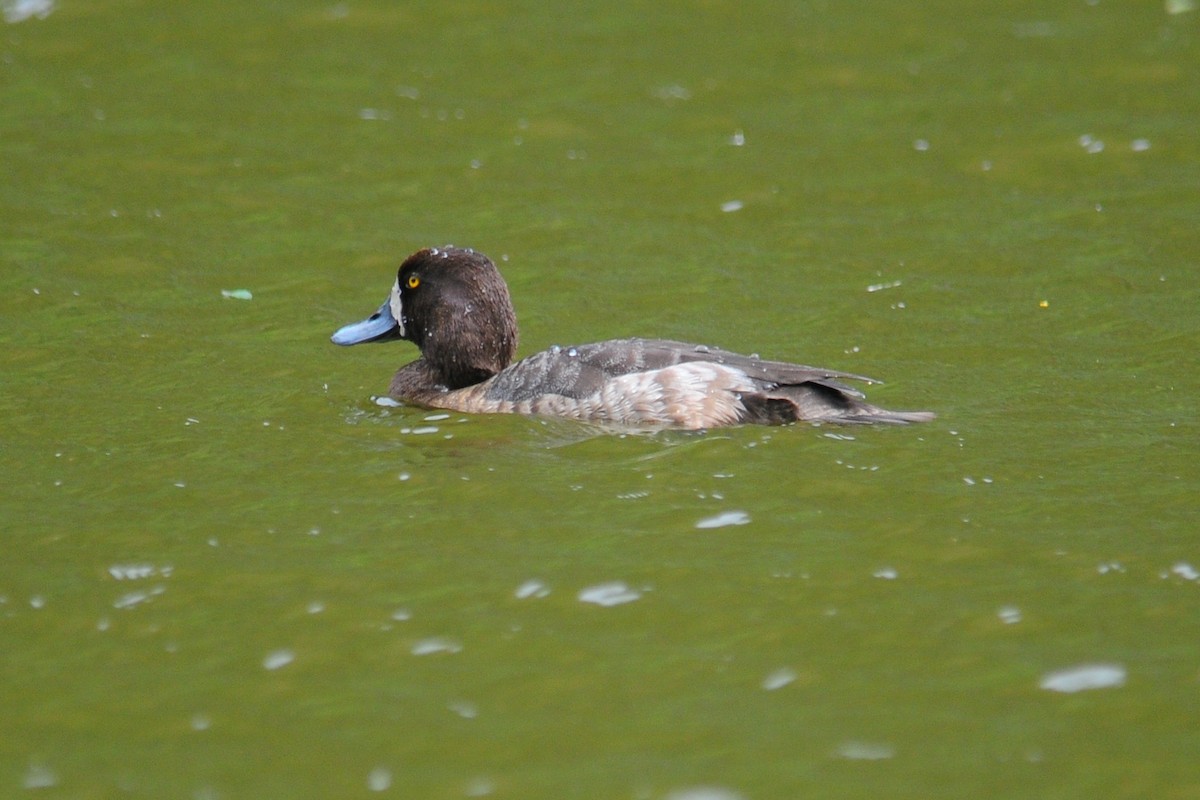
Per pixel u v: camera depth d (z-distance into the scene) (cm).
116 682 832
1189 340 1376
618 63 2192
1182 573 914
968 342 1399
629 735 780
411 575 934
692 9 2384
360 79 2141
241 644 866
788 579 919
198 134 1964
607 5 2398
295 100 2070
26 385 1299
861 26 2312
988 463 1076
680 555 950
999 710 791
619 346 1191
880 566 931
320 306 1520
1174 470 1062
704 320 1481
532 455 1102
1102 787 730
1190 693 798
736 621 877
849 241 1683
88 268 1600
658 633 868
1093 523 981
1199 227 1675
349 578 934
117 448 1151
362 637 870
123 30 2283
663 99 2084
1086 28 2277
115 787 746
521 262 1641
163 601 911
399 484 1066
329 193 1816
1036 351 1368
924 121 2000
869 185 1830
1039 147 1914
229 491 1062
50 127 1972
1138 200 1758
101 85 2103
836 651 846
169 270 1602
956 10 2362
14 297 1518
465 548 966
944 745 765
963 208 1761
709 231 1720
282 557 962
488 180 1853
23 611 902
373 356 1391
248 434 1178
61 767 761
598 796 734
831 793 732
